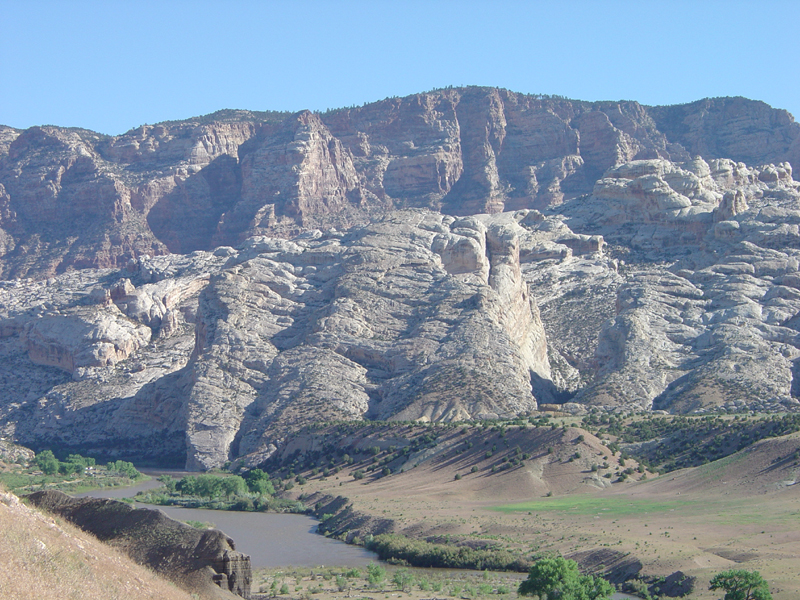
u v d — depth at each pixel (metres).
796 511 167.25
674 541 158.25
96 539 109.44
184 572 108.19
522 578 157.62
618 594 142.38
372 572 154.00
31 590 86.12
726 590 126.94
